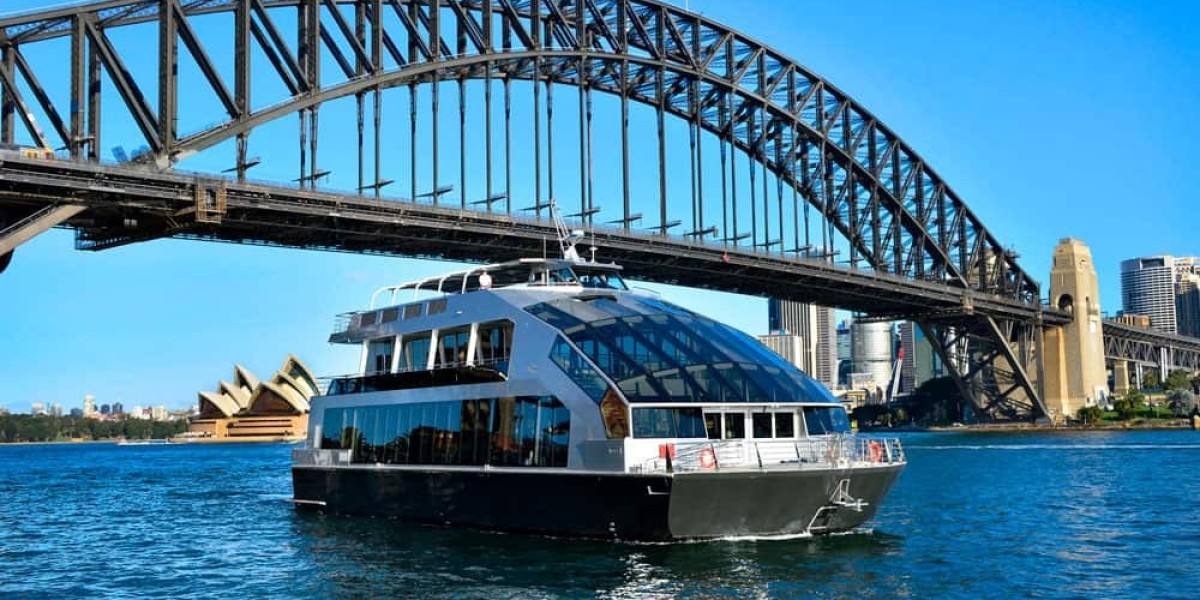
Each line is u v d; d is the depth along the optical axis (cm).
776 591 2931
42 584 3409
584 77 10988
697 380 3431
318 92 8269
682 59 12275
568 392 3444
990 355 17112
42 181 6562
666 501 3180
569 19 11481
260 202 7725
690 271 11644
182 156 7388
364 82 8688
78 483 8762
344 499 4419
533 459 3531
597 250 10325
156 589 3262
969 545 3734
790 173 13475
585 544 3425
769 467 3272
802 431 3572
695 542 3353
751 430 3491
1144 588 3048
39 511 5894
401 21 9419
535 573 3119
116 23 7244
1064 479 6631
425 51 9319
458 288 4434
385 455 4172
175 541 4262
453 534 3769
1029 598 2925
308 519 4494
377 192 8675
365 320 4384
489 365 3756
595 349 3456
